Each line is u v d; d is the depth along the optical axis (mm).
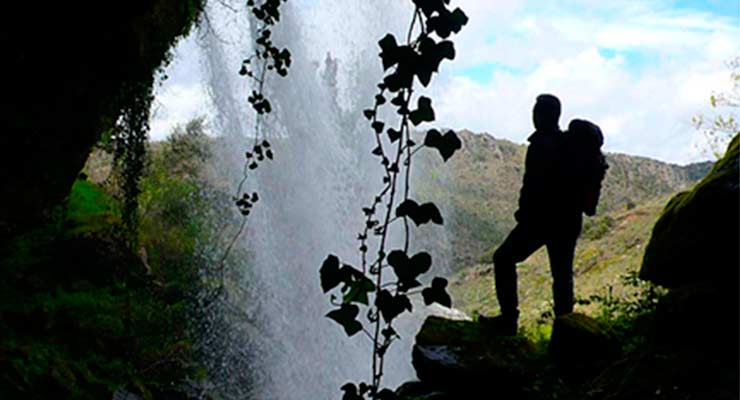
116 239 5859
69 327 3861
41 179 4270
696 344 3703
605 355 4555
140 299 5859
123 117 5531
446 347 5059
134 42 4680
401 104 2246
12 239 4066
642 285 6039
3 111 3744
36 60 3828
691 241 4129
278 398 7051
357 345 7312
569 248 5254
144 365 4902
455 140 2229
